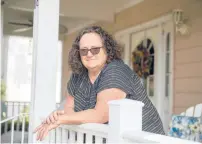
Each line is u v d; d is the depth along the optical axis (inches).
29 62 397.4
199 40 164.4
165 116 189.2
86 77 71.4
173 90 182.5
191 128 105.9
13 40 392.2
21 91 393.4
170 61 187.0
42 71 103.1
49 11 106.0
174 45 183.9
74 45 73.0
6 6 210.1
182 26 173.5
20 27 305.3
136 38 225.8
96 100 67.8
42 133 63.5
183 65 175.8
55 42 105.7
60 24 311.9
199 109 110.1
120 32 243.8
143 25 215.0
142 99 69.3
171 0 187.3
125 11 237.5
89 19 265.9
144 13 214.5
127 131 55.3
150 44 208.7
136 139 52.1
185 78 173.6
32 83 104.4
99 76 67.9
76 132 74.0
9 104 308.7
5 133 191.6
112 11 245.4
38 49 103.9
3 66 353.1
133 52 227.9
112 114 57.9
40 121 99.5
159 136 50.6
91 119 63.6
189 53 171.3
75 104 72.8
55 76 104.5
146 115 69.8
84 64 68.7
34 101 101.4
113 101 57.9
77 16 233.6
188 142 45.1
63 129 77.1
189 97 169.6
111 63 67.8
